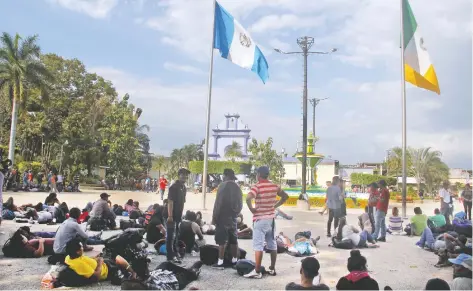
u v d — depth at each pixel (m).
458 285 5.62
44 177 44.09
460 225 11.85
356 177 61.41
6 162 11.41
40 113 50.84
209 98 21.03
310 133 36.53
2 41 36.56
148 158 76.50
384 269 8.40
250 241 11.83
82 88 59.97
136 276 6.71
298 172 72.88
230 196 8.01
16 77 36.31
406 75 19.41
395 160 71.44
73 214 8.08
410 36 19.39
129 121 54.00
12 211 15.23
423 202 49.06
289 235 13.20
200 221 12.76
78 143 52.50
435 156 66.94
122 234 7.41
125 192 45.94
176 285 6.36
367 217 12.62
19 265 7.74
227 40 19.72
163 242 9.40
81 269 6.52
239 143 80.19
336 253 10.05
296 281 7.09
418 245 11.24
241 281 7.04
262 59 19.30
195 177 69.44
